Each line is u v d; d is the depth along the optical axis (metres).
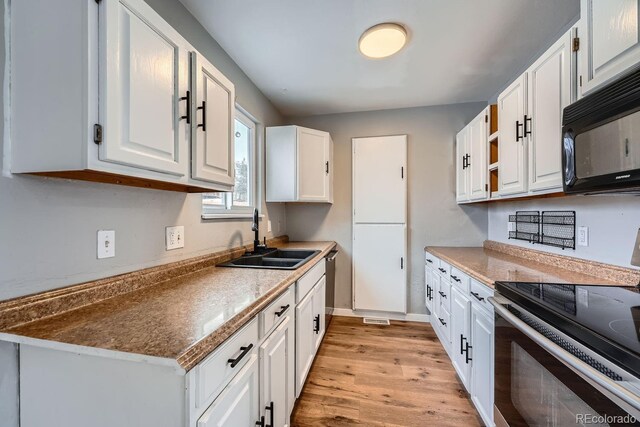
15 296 0.80
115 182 1.05
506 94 1.81
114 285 1.06
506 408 1.12
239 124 2.36
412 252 3.03
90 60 0.73
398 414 1.61
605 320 0.79
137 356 0.64
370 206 3.07
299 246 2.73
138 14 0.86
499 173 1.91
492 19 1.65
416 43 1.88
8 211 0.79
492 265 1.78
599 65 1.01
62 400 0.74
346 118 3.17
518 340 1.04
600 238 1.44
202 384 0.69
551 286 1.18
